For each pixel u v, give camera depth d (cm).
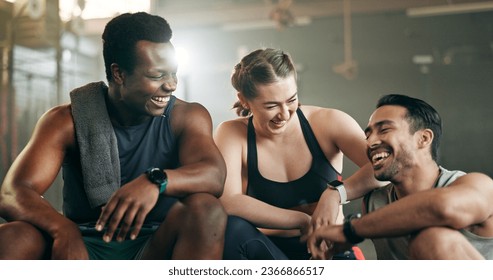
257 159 203
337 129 203
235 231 169
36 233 152
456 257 141
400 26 891
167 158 183
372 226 149
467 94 882
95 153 175
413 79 899
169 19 820
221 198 190
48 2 677
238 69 195
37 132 175
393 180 167
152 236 161
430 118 164
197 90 930
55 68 744
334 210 174
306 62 929
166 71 170
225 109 920
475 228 157
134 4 735
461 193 143
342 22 909
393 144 163
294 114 204
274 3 801
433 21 876
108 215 146
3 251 146
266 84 183
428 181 165
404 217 144
